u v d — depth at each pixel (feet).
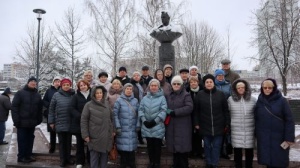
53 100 20.97
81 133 18.06
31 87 21.59
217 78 20.47
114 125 18.52
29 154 22.11
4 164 23.29
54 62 80.94
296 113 45.47
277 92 16.33
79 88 20.11
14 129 38.93
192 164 20.21
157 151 18.31
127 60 61.00
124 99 18.90
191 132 18.69
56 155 22.68
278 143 15.83
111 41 59.62
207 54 86.22
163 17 28.22
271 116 16.03
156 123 17.98
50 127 22.56
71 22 73.20
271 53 74.59
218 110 18.15
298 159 21.08
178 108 18.21
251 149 17.98
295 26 70.95
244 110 17.57
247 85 17.88
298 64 74.23
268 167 16.24
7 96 32.09
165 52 28.55
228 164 19.97
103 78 22.53
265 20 73.05
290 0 71.31
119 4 59.47
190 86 20.30
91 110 17.80
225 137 19.98
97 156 18.02
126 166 18.90
